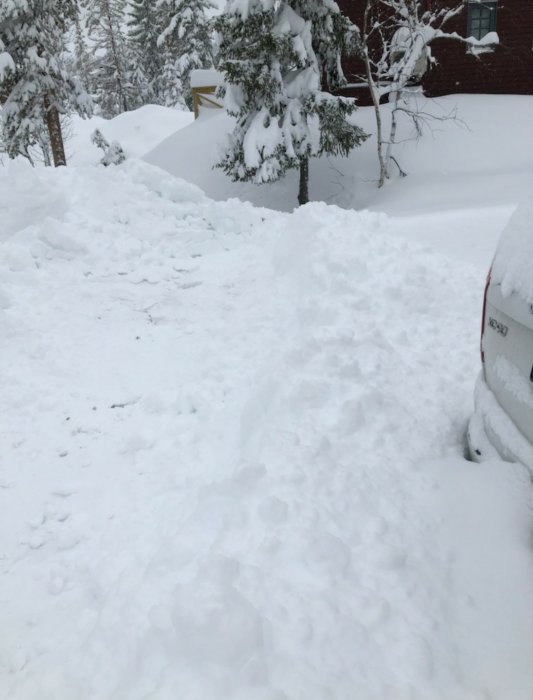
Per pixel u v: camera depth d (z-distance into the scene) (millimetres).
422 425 3424
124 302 6480
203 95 24594
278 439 3174
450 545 2479
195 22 37844
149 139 39500
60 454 3852
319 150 17266
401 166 19219
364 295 5242
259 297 6285
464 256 7332
